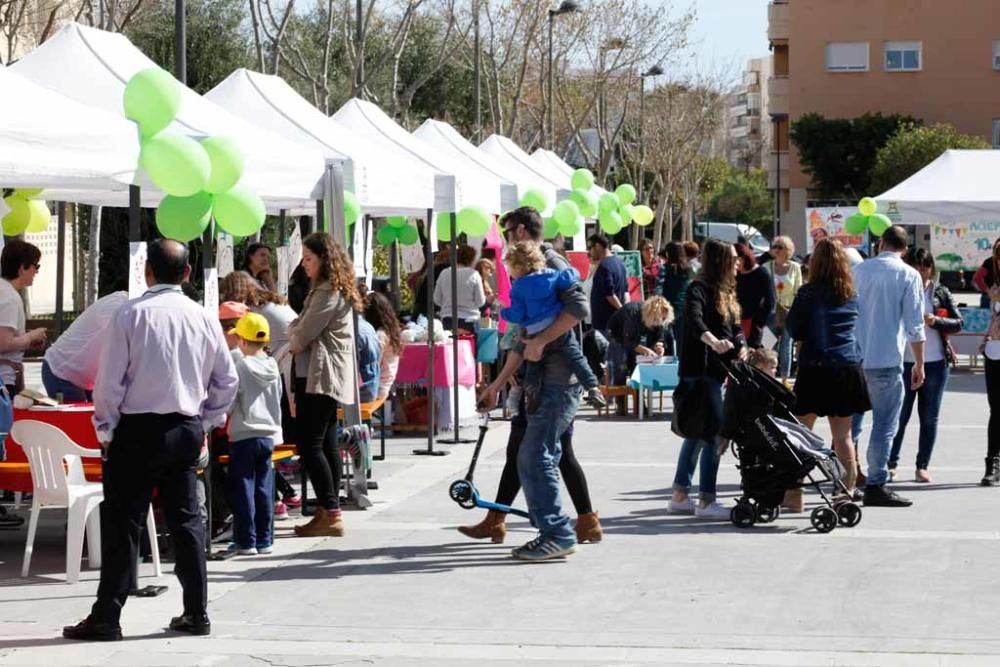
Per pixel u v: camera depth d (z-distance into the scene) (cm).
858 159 7431
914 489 1480
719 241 1283
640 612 962
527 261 1105
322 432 1243
